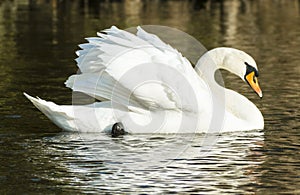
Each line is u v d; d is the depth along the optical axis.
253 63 17.47
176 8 41.75
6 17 37.78
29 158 13.91
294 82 21.86
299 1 44.81
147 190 12.12
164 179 12.72
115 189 12.16
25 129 16.11
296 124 16.78
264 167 13.44
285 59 26.31
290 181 12.63
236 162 13.76
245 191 12.09
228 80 22.50
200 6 42.91
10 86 21.06
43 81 21.91
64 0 43.97
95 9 40.88
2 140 15.18
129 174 12.95
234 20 37.34
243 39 31.30
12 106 18.36
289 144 15.10
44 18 37.38
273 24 36.03
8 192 12.00
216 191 12.10
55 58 26.34
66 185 12.35
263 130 16.36
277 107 18.52
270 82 21.95
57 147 14.65
